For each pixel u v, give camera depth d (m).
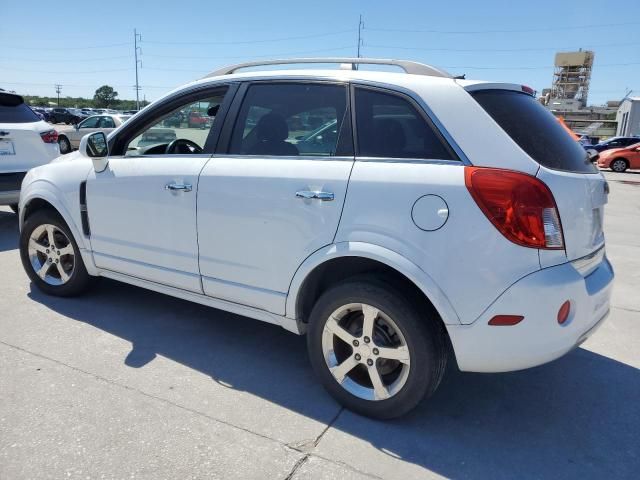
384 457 2.49
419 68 2.79
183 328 3.85
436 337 2.56
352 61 2.99
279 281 2.94
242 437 2.59
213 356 3.44
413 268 2.46
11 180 6.21
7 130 6.20
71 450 2.44
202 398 2.93
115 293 4.45
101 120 18.28
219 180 3.09
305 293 2.94
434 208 2.43
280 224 2.87
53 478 2.26
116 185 3.59
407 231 2.48
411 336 2.54
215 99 3.38
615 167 23.00
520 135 2.50
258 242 2.97
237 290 3.13
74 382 3.03
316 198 2.72
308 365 3.38
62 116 52.44
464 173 2.41
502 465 2.47
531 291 2.31
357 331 2.81
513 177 2.34
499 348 2.40
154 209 3.40
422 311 2.55
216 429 2.65
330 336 2.83
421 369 2.55
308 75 2.98
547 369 3.44
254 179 2.96
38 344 3.49
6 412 2.71
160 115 3.62
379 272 2.70
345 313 2.78
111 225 3.68
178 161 3.34
